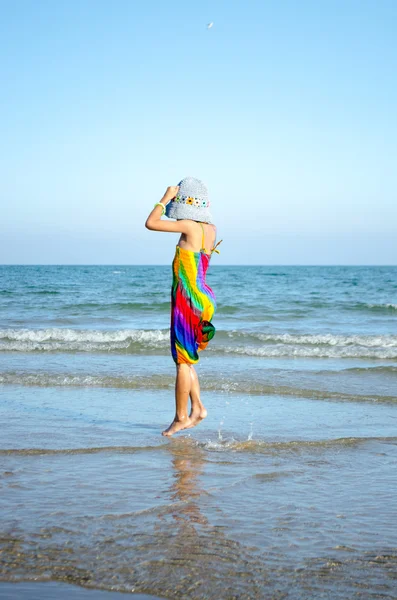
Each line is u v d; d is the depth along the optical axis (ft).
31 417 19.39
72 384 25.38
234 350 35.58
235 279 182.09
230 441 16.67
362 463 14.74
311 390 24.29
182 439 16.88
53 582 8.49
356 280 173.58
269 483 13.08
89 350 36.06
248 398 23.16
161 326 53.36
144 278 178.29
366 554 9.43
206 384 25.25
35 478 13.15
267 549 9.57
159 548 9.54
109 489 12.47
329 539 10.00
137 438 16.89
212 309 16.74
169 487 12.66
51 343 37.45
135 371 28.17
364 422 19.27
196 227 16.31
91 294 98.12
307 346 38.37
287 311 67.72
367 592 8.22
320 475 13.74
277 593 8.20
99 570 8.81
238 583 8.46
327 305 74.74
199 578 8.61
